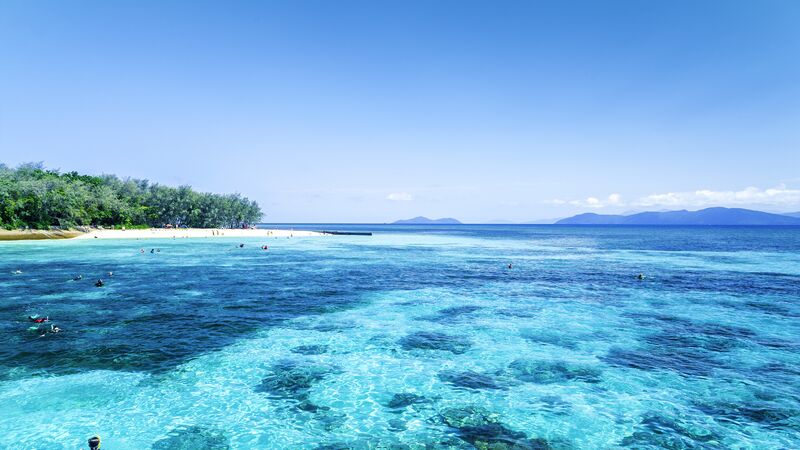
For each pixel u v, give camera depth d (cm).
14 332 1938
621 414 1253
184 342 1848
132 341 1841
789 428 1171
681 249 7700
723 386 1441
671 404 1313
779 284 3466
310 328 2102
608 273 4172
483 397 1364
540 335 2012
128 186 11112
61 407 1256
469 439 1121
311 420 1216
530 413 1259
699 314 2427
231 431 1150
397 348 1817
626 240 11450
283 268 4366
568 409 1284
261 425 1184
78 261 4625
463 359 1695
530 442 1105
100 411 1240
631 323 2230
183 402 1309
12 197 7488
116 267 4206
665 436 1133
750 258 5812
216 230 10356
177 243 7662
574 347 1839
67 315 2261
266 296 2848
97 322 2130
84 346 1767
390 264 4881
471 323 2222
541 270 4394
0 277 3475
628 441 1109
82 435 1112
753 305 2670
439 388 1428
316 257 5641
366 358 1697
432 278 3756
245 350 1766
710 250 7431
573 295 2984
